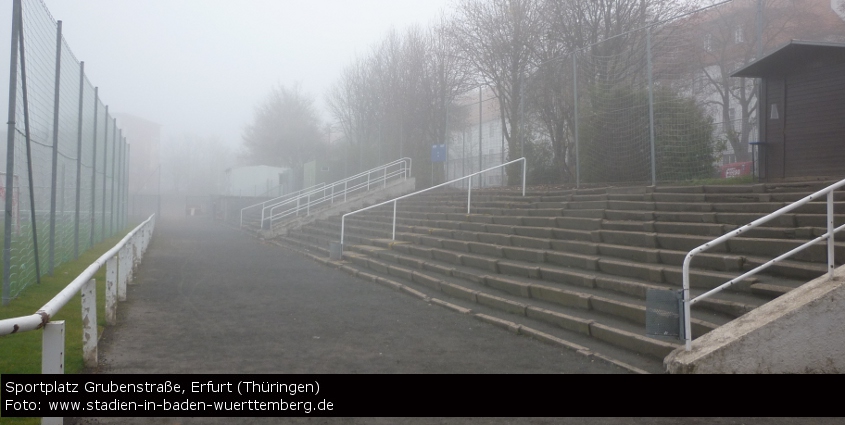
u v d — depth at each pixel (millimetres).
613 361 6027
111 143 21172
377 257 13875
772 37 16062
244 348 6652
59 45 11016
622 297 7574
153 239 23547
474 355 6449
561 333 7211
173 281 11812
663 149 13945
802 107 11039
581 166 16109
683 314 5555
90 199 16484
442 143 25250
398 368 5949
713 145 14094
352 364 6078
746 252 7535
